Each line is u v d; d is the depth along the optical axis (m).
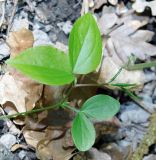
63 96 0.45
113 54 0.50
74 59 0.36
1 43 0.46
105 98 0.39
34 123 0.44
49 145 0.44
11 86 0.44
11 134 0.44
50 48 0.35
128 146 0.48
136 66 0.48
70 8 0.51
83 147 0.37
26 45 0.47
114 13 0.52
